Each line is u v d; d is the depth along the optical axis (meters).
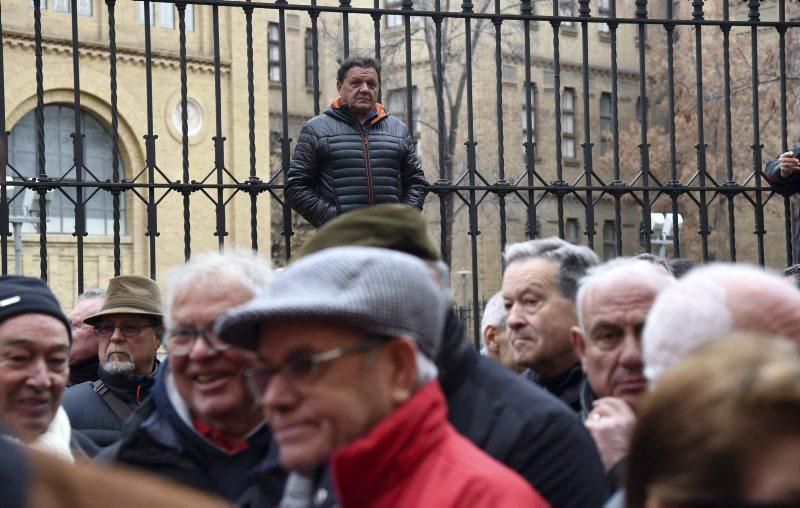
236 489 3.48
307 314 2.44
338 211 7.73
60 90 28.34
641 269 3.53
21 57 27.45
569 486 3.21
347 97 7.84
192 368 3.44
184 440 3.55
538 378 4.38
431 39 29.75
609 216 36.69
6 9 27.14
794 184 8.48
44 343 3.83
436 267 3.26
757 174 8.64
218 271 3.51
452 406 3.35
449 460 2.54
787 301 2.49
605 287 3.49
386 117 8.00
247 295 3.48
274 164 35.91
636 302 3.44
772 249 33.72
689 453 1.68
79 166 7.52
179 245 30.34
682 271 6.24
